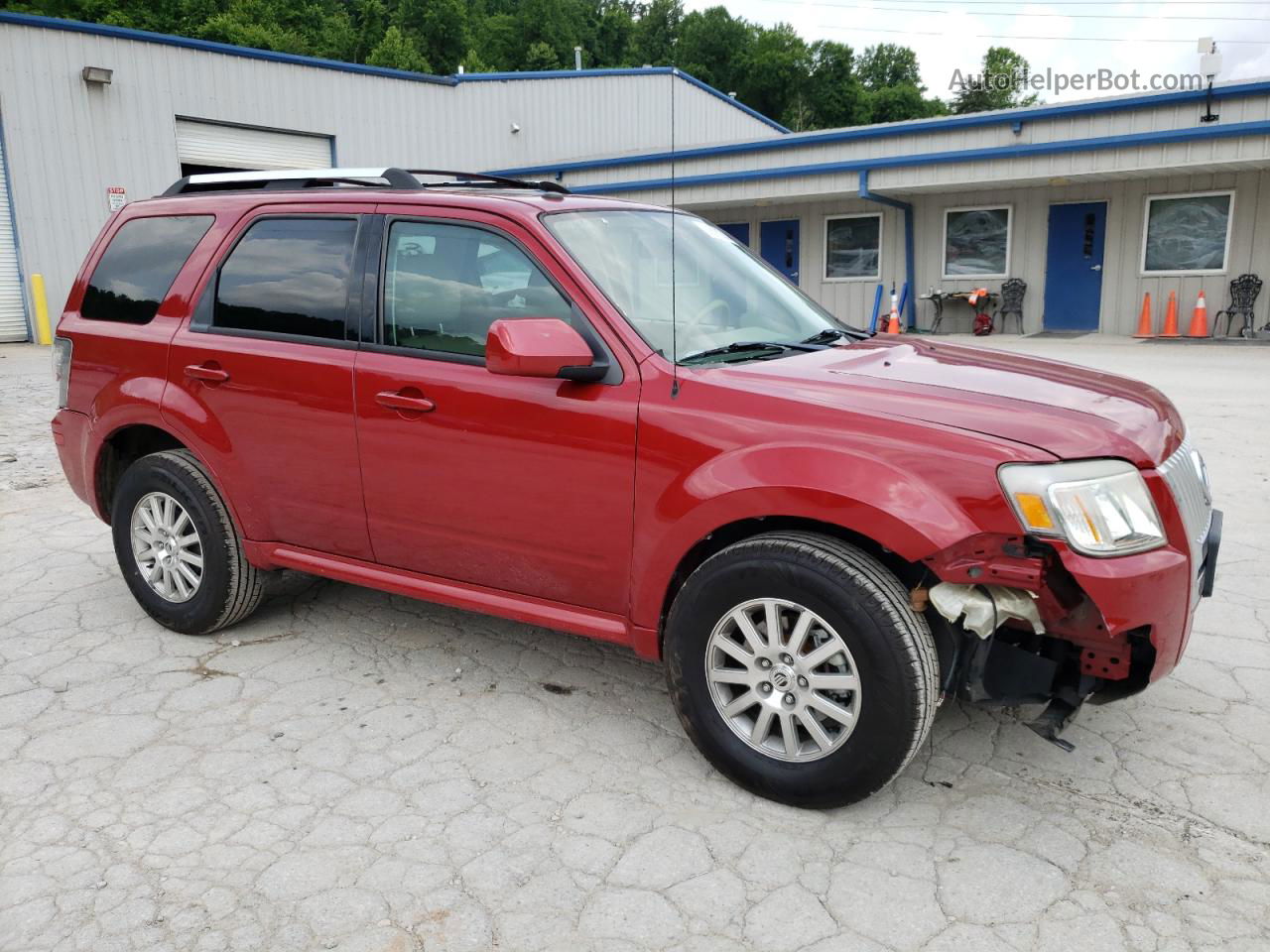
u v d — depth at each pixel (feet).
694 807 9.61
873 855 8.82
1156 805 9.56
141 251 13.93
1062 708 9.19
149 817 9.44
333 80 72.33
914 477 8.59
